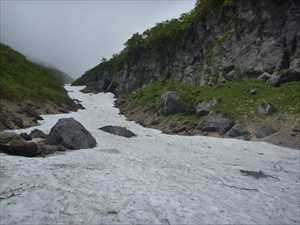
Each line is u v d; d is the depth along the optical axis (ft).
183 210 33.68
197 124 113.80
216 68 183.32
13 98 114.83
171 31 278.87
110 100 280.92
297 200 41.55
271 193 43.96
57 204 32.09
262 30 164.86
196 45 224.12
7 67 169.37
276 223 32.78
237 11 190.29
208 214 33.27
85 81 434.30
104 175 45.03
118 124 130.93
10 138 56.75
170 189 41.22
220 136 101.24
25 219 27.86
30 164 47.93
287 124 93.76
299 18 147.13
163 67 263.29
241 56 169.37
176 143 85.87
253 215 34.45
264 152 75.61
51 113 136.05
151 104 167.94
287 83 126.21
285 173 57.00
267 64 149.48
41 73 236.63
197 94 156.87
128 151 67.67
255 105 114.62
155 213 31.99
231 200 39.22
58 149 61.52
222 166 60.03
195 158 66.23
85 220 28.73
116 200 34.81
